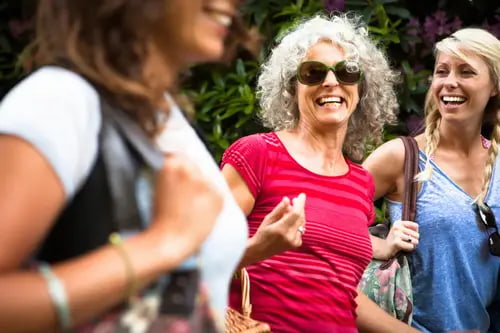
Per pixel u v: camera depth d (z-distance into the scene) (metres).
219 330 1.46
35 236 1.21
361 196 3.01
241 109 4.38
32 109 1.25
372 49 3.19
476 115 3.66
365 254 2.93
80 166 1.26
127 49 1.32
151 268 1.25
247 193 2.83
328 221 2.84
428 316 3.56
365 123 3.26
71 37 1.31
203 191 1.34
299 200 2.29
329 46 3.01
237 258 1.55
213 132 4.41
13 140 1.22
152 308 1.30
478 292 3.58
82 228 1.27
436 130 3.71
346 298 2.87
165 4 1.31
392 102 3.32
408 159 3.64
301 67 2.98
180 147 1.51
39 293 1.17
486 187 3.61
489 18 4.95
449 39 3.69
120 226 1.28
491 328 3.73
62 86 1.28
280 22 4.62
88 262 1.22
